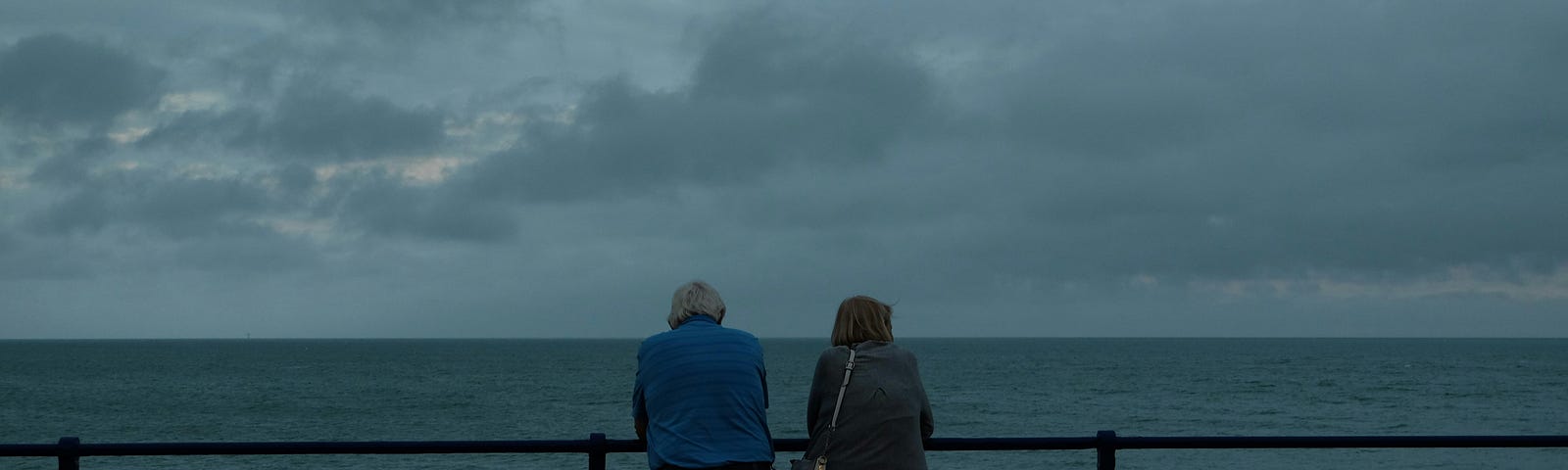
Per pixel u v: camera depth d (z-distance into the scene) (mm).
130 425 42156
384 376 85750
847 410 4180
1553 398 57219
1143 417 45562
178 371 95312
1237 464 23344
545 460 24984
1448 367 105688
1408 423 42812
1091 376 85312
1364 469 22516
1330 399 56938
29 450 3916
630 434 38656
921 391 4266
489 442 4078
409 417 45656
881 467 4117
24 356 148250
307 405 52594
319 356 150375
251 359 135125
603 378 82250
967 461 25188
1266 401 54469
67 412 48688
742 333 4348
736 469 4070
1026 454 26406
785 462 11383
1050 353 170375
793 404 52281
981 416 45938
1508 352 185875
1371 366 108562
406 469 23219
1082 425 41844
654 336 4328
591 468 4191
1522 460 23672
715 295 4512
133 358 138375
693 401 4117
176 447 3980
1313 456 24688
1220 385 70500
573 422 43000
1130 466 23312
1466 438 4414
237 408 50969
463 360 131000
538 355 158125
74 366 107250
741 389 4164
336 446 4016
